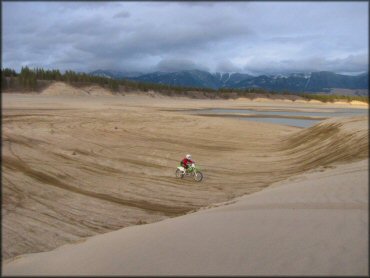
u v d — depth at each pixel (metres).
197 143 27.67
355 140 19.59
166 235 6.66
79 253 6.76
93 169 18.52
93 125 32.91
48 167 17.62
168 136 30.09
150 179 17.50
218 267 4.79
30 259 7.24
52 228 11.17
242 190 15.79
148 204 13.98
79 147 23.08
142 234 7.30
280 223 6.18
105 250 6.50
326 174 11.94
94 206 13.44
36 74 113.31
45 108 49.75
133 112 46.59
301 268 4.44
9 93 90.44
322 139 24.12
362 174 9.70
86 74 129.12
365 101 143.62
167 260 5.28
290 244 5.16
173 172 19.00
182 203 14.14
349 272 4.22
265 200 8.41
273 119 58.78
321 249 4.86
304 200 7.61
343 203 6.93
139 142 26.88
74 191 14.95
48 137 24.94
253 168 20.03
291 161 21.08
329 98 148.25
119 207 13.51
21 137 23.62
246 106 102.00
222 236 5.97
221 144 27.55
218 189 16.06
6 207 12.39
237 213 7.51
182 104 98.25
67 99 87.25
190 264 5.01
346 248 4.79
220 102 125.81
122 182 16.75
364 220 5.74
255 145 27.38
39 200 13.47
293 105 119.44
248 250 5.18
